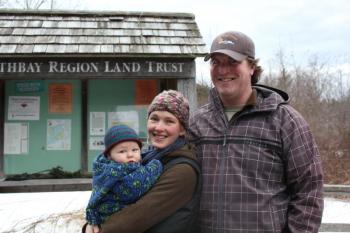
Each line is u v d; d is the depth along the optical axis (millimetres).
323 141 13820
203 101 15219
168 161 2426
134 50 6938
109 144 2465
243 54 2506
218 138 2551
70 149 7422
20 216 5164
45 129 7395
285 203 2447
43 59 6902
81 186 6988
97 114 7453
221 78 2551
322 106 17875
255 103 2520
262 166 2426
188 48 7086
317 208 2334
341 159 12305
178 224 2281
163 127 2465
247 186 2406
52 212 5262
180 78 7082
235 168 2449
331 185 9797
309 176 2371
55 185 6926
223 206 2438
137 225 2236
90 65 6953
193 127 2697
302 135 2418
